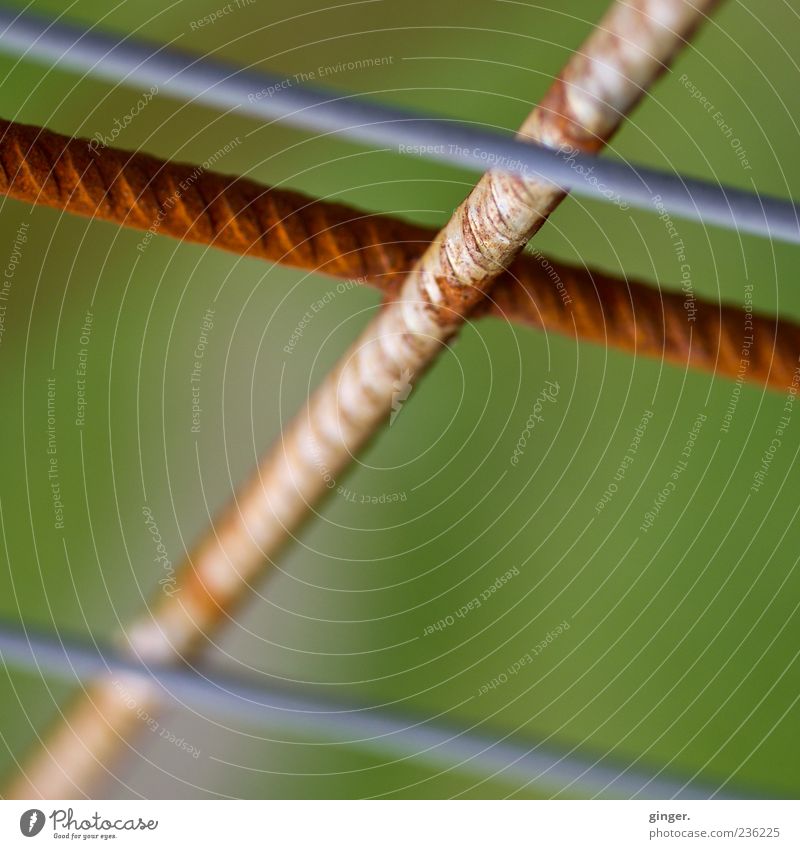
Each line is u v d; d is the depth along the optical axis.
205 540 0.40
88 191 0.37
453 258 0.37
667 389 0.50
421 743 0.41
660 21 0.36
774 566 0.50
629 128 0.49
